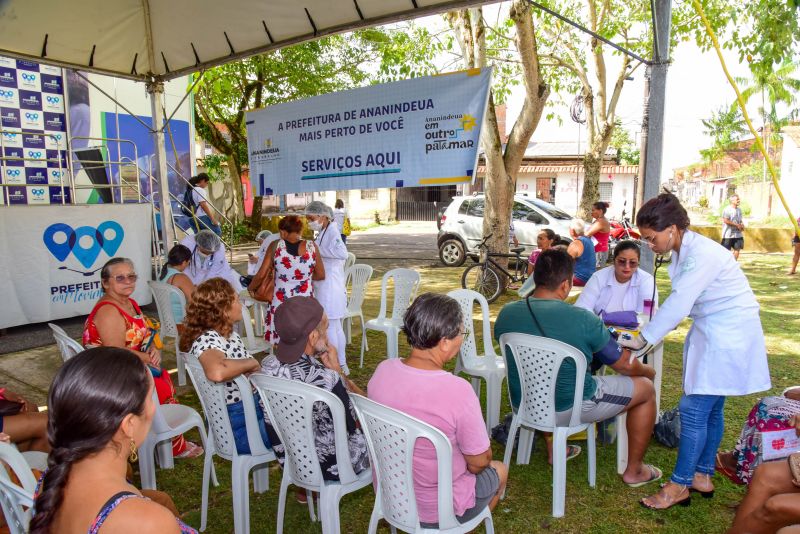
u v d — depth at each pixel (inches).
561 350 114.0
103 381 47.3
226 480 135.3
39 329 262.4
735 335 107.7
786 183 804.0
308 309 100.7
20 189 340.8
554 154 1048.8
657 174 157.1
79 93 366.0
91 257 272.5
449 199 1090.7
